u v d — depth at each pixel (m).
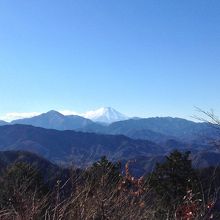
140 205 5.16
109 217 4.79
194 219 5.36
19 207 4.38
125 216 4.95
